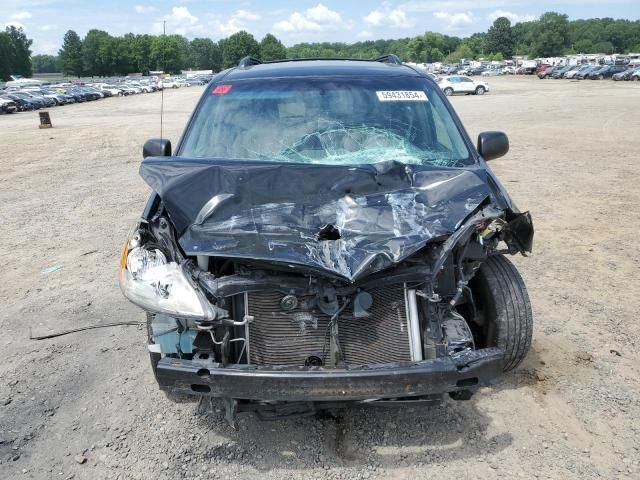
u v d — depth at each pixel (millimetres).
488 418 3459
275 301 3002
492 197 3266
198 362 2867
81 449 3277
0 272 6312
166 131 22469
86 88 65125
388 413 3525
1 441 3348
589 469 3018
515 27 182750
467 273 3363
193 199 3184
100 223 8297
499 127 19750
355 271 2824
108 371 4109
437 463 3098
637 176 10672
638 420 3412
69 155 16141
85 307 5250
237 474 3057
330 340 3004
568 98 34656
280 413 3027
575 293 5270
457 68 99688
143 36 142000
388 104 4242
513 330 3457
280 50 151625
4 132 24516
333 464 3111
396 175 3395
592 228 7328
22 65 139875
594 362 4062
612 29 175125
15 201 10039
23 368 4188
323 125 4078
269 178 3320
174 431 3416
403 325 3057
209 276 2951
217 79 4652
